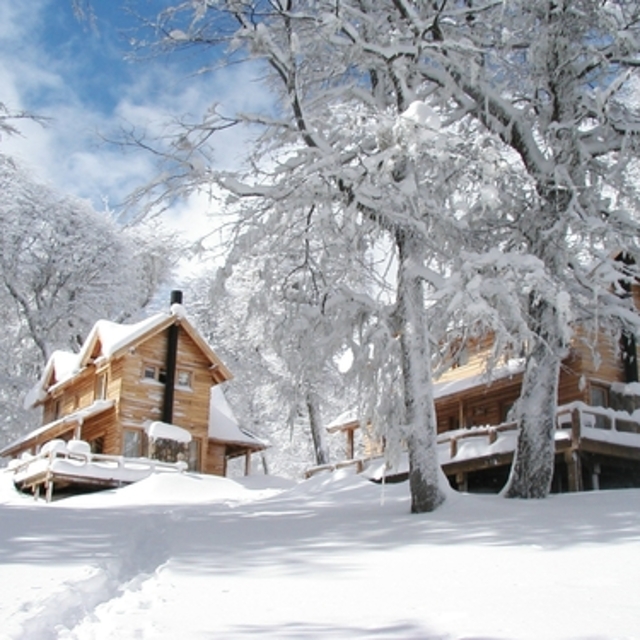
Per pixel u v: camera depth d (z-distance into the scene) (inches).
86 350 1293.1
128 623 198.1
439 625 191.9
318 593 238.7
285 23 553.6
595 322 542.9
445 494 504.4
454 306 446.3
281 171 525.7
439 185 509.7
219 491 1007.6
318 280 572.7
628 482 782.5
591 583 249.9
